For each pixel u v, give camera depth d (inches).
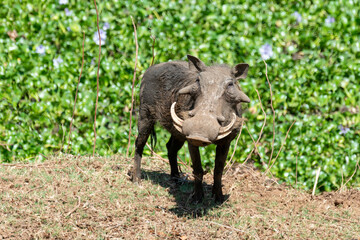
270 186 729.0
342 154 821.2
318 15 837.2
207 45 825.5
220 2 829.2
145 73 679.1
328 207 648.4
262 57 818.8
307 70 826.8
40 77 802.2
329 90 833.5
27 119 800.9
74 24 815.7
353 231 569.9
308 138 816.9
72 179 661.9
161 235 528.1
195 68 599.5
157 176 719.1
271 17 832.9
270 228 560.4
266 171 782.5
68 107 808.3
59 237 514.3
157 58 828.6
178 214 587.5
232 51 828.6
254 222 572.1
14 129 796.0
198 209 603.5
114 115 820.6
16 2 808.9
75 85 811.4
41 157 789.9
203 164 810.2
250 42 824.9
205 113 508.4
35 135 799.1
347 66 832.9
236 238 530.3
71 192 619.8
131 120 801.6
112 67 815.7
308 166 812.0
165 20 825.5
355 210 644.1
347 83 832.3
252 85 821.9
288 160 812.6
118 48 824.9
